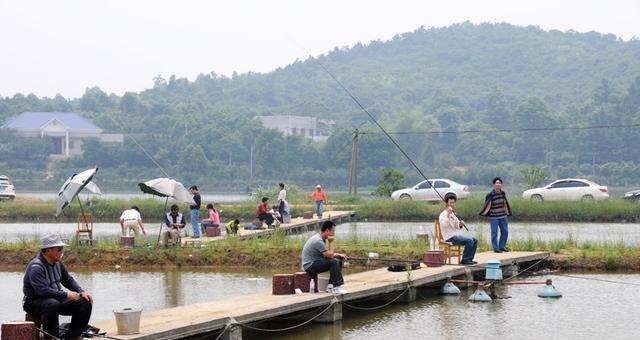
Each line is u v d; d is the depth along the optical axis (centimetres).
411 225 5316
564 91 19850
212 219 4216
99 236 4100
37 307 1658
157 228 5056
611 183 13062
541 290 2728
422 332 2097
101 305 2508
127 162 13988
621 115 14188
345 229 4894
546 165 13825
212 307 2055
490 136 14812
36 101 16362
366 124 14925
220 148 14288
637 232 4584
